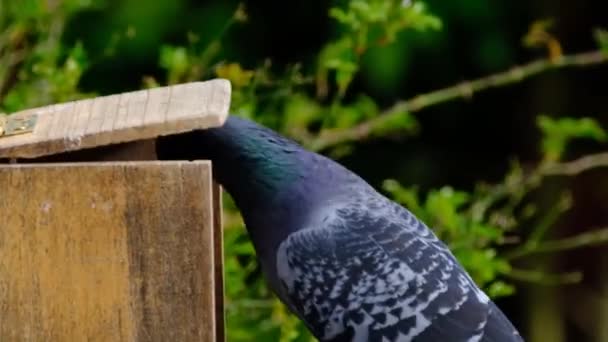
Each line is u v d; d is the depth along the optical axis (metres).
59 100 7.16
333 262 5.89
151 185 4.85
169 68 7.33
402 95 10.44
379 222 5.97
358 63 8.27
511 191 9.02
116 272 4.88
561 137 8.46
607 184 11.90
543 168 8.51
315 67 8.57
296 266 5.93
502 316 6.01
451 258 6.04
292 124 7.67
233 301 7.28
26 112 5.34
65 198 4.85
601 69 11.44
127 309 4.88
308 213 5.96
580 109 11.52
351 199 6.04
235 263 7.18
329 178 6.06
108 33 9.29
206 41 9.48
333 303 5.90
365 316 5.87
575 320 11.70
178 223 4.86
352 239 5.91
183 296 4.88
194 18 9.50
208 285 4.87
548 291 11.62
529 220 11.48
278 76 9.45
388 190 8.11
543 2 10.97
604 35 9.23
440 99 8.17
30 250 4.86
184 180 4.85
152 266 4.87
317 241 5.91
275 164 5.92
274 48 10.05
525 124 11.31
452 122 11.13
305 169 5.99
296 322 7.29
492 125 11.27
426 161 10.92
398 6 7.43
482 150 11.24
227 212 7.22
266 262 6.06
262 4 10.08
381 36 7.49
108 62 9.34
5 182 4.83
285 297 6.09
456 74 10.64
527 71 8.68
